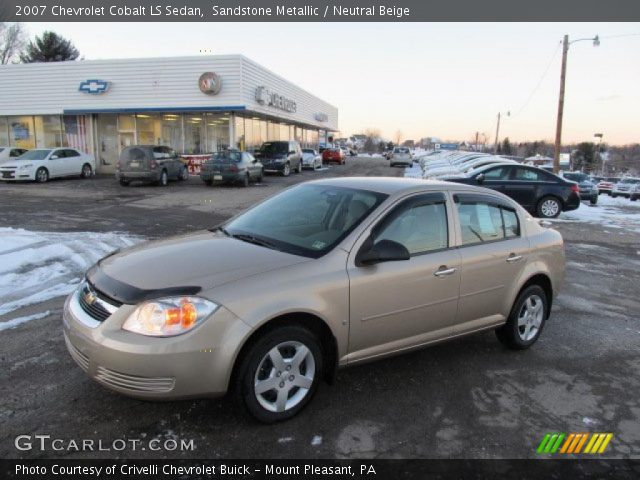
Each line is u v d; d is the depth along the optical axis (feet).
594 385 13.56
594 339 17.01
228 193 59.62
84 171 78.89
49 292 19.45
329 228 12.56
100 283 10.84
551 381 13.67
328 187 14.52
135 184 69.77
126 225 35.86
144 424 10.75
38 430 10.44
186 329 9.64
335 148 144.97
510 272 14.80
